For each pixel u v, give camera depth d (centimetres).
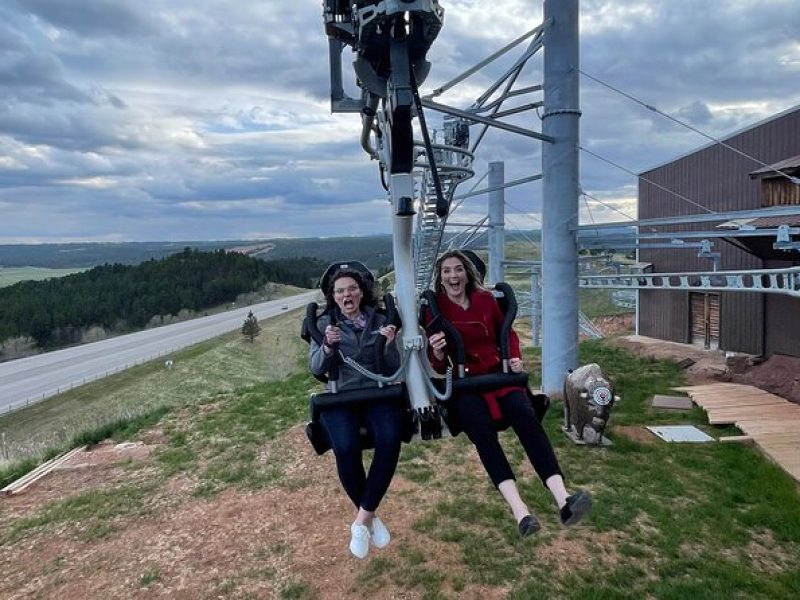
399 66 350
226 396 1589
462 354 377
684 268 1834
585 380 1024
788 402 1205
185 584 686
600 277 1415
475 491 878
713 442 1030
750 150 1555
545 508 813
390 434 369
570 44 1162
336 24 431
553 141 1189
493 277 2145
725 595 615
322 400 375
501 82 1270
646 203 2028
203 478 1009
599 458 980
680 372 1510
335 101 510
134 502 928
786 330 1434
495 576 662
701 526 758
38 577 727
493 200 2108
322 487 931
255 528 810
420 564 693
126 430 1347
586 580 652
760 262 1530
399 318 389
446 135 1266
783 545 721
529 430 363
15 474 1139
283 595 653
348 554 724
